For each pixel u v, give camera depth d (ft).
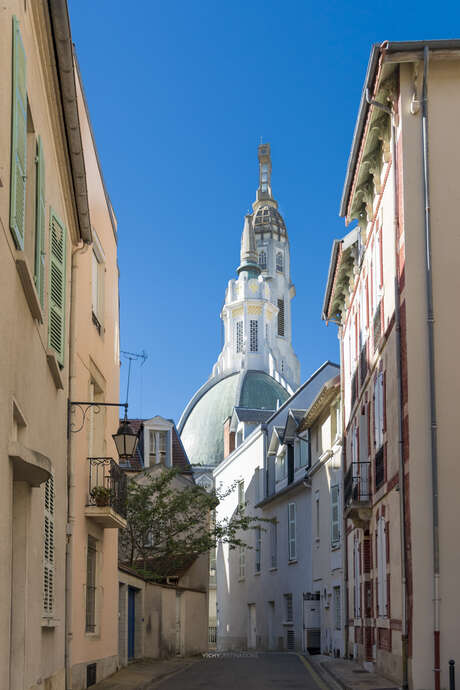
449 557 51.55
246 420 185.68
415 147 55.62
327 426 106.22
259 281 371.35
